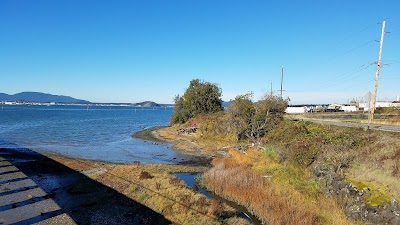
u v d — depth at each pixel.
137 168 29.38
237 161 29.72
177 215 17.41
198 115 73.25
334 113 67.56
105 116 153.88
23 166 30.00
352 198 16.94
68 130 72.56
